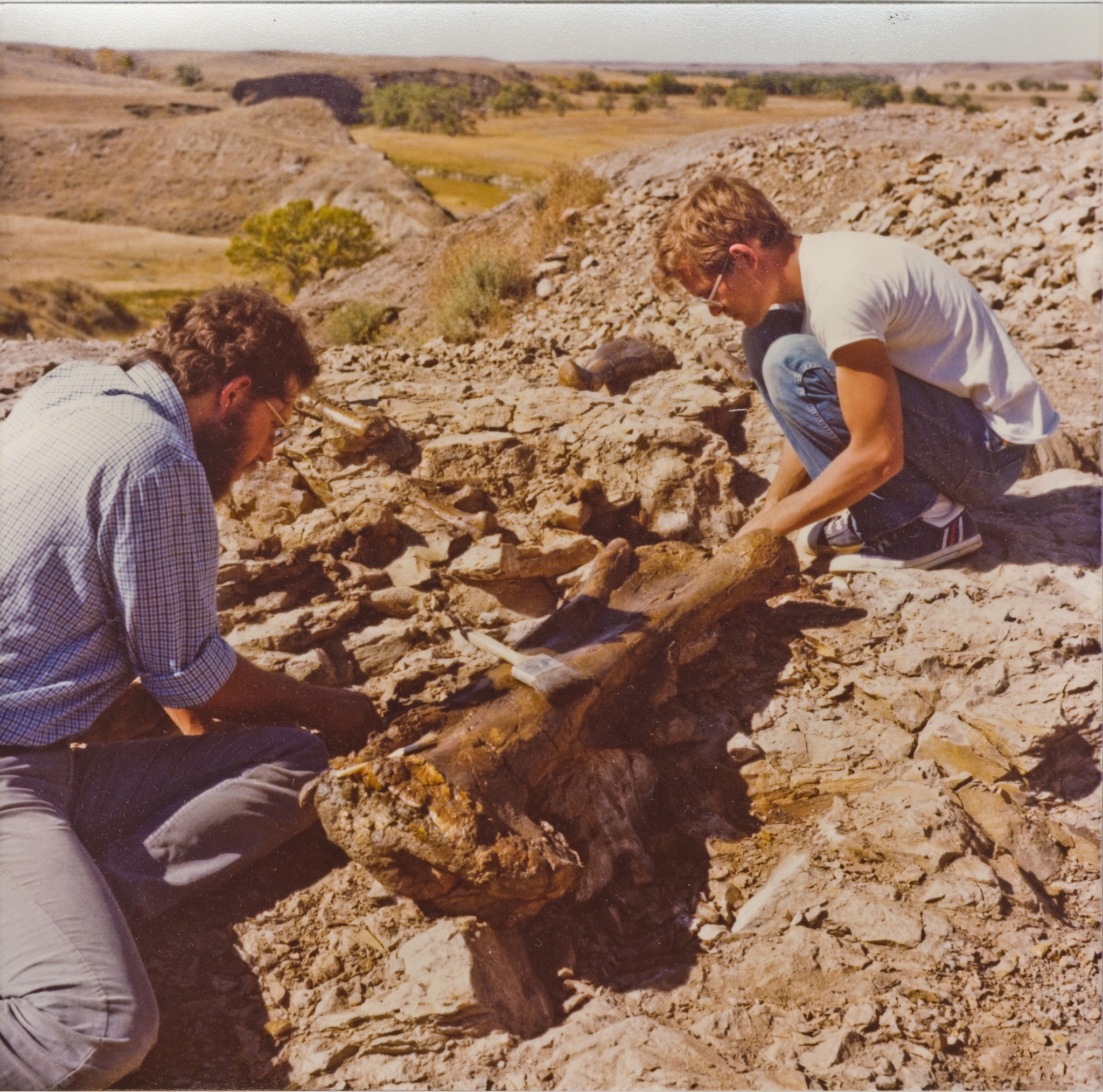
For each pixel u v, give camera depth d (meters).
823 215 6.38
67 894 1.50
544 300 6.62
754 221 2.23
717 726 2.23
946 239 5.36
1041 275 4.80
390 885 1.68
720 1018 1.66
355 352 4.44
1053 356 4.20
